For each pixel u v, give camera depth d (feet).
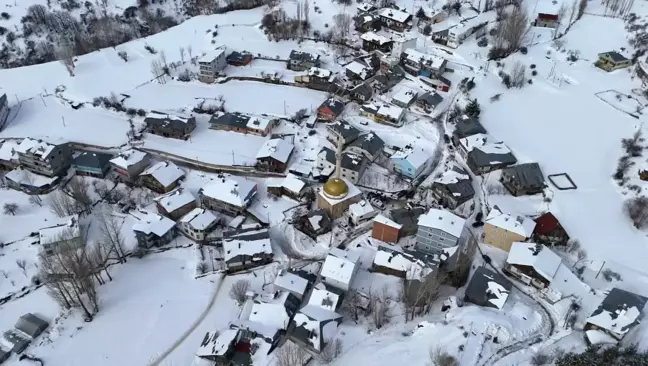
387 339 262.67
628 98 426.10
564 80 452.35
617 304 259.80
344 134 405.18
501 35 488.85
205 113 457.68
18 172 395.96
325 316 272.72
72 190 382.63
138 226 338.54
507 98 440.86
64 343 277.85
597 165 369.91
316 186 381.40
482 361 239.50
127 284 312.71
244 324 274.57
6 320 294.66
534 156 380.17
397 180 380.58
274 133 430.20
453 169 370.73
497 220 314.55
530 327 260.01
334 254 306.76
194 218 344.90
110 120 457.68
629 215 329.11
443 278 289.33
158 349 272.51
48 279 294.87
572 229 323.78
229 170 398.62
